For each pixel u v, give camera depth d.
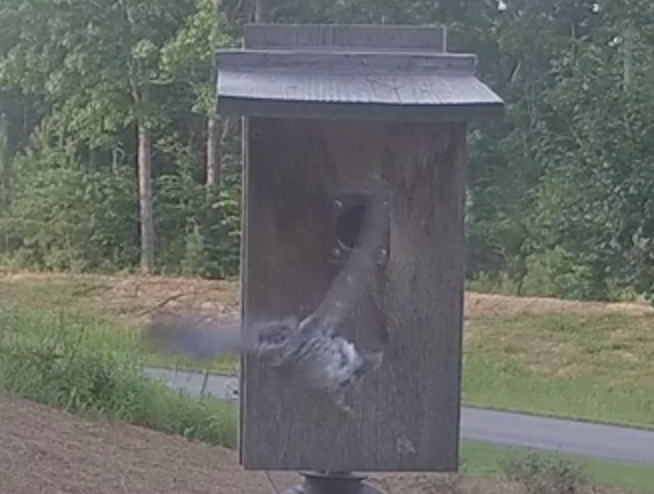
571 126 17.48
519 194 27.02
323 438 3.27
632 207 11.91
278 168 3.22
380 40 3.37
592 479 8.34
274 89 3.11
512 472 7.68
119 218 30.38
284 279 3.24
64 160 30.94
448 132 3.21
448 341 3.26
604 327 22.31
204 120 30.42
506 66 29.38
